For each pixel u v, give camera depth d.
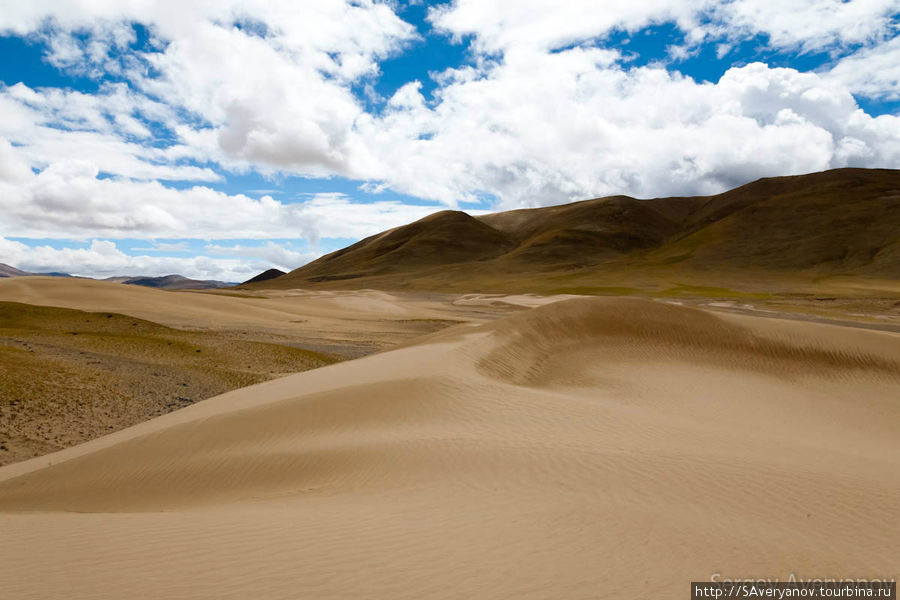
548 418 11.14
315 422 11.25
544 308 25.17
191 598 3.81
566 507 6.05
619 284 120.50
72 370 23.30
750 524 5.70
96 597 3.81
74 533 5.35
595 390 17.61
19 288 56.28
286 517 5.89
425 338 27.19
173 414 15.95
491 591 3.99
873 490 7.01
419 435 9.79
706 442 9.90
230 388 24.84
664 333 24.70
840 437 14.52
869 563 4.89
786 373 22.28
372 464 8.47
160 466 9.95
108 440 13.70
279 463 9.17
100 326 37.28
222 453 10.16
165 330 39.19
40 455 14.54
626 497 6.46
